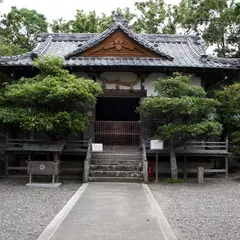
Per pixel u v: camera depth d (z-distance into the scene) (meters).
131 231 7.31
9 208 9.78
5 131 18.20
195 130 14.22
